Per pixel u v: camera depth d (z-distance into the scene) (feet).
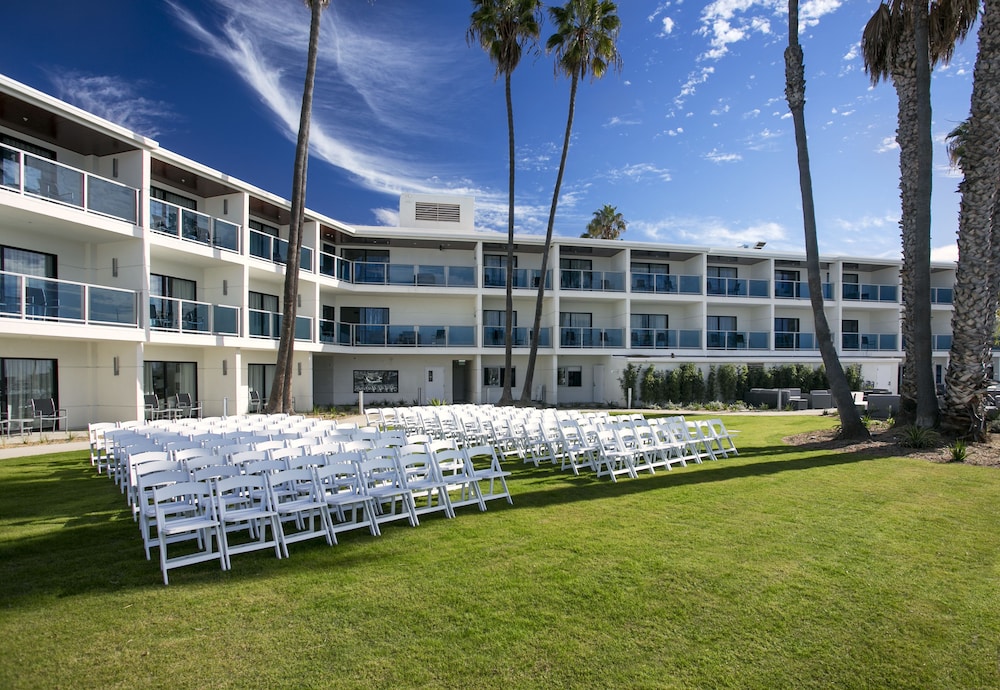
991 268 40.68
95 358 51.29
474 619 12.90
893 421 45.27
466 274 85.20
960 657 11.31
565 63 72.38
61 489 26.96
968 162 37.37
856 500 23.70
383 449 22.84
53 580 15.39
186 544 19.20
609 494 25.66
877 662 11.12
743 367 85.71
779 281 95.96
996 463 31.35
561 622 12.75
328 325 76.95
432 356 88.69
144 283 49.78
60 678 10.55
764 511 22.13
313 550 18.08
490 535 19.31
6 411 45.73
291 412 54.95
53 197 42.34
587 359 93.40
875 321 104.42
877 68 45.96
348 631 12.38
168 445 24.14
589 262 94.79
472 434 39.73
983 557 16.74
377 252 88.02
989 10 36.09
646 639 11.98
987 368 38.19
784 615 13.07
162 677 10.60
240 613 13.30
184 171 55.16
